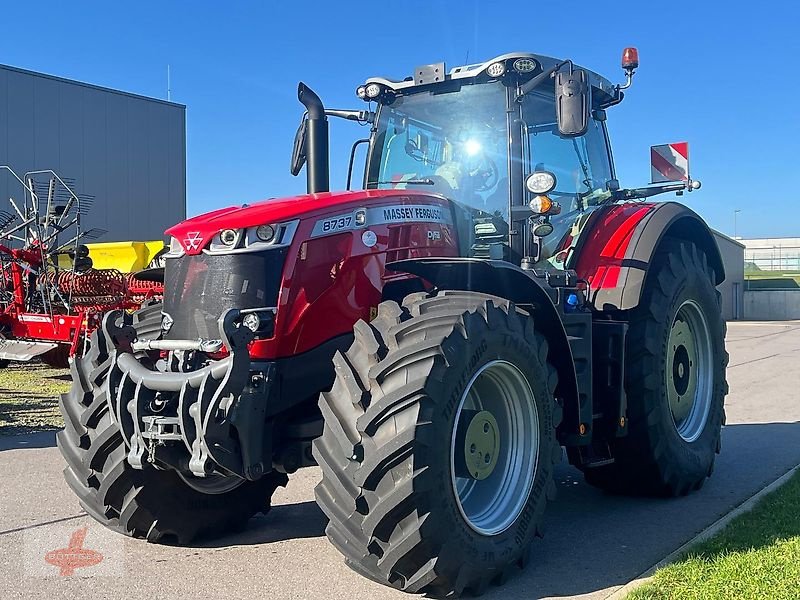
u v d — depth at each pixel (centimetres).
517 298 387
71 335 927
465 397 321
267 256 343
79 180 2169
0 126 1992
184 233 356
